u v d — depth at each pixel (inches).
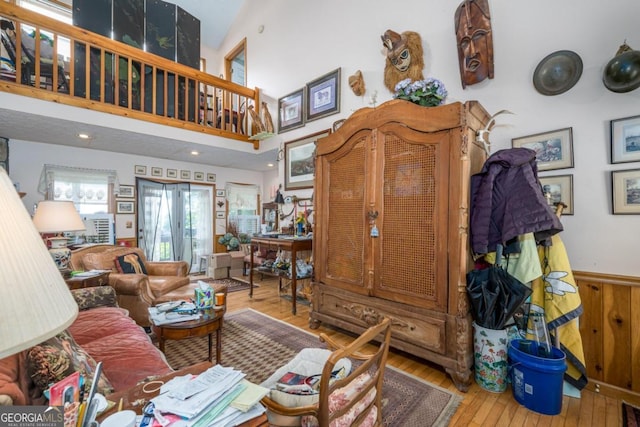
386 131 93.4
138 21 163.3
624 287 75.0
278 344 103.3
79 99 132.3
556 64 84.7
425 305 84.7
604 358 77.2
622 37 75.9
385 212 93.8
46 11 205.8
